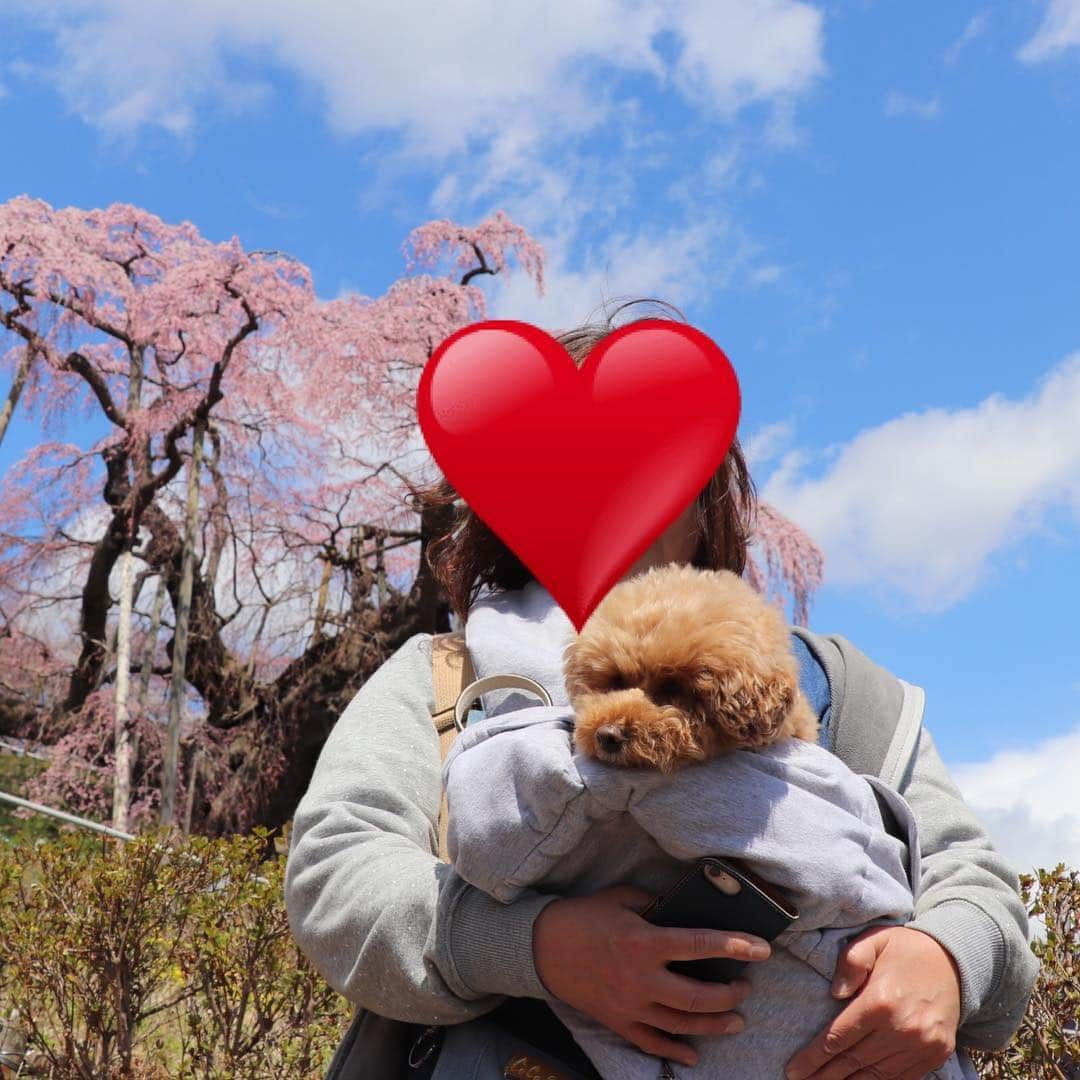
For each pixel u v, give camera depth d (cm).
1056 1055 278
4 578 1667
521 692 156
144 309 1551
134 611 1616
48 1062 438
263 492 1648
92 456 1678
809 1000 133
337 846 154
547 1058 140
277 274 1534
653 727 127
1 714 1638
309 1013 430
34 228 1502
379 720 169
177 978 465
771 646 135
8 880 457
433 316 1527
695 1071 133
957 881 153
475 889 139
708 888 127
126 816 1397
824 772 138
